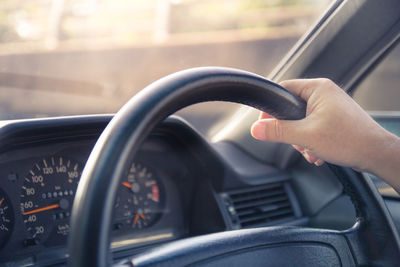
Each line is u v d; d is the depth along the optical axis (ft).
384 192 4.65
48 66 29.55
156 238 4.58
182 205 4.84
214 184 4.62
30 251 3.80
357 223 2.71
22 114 4.45
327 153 2.14
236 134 5.72
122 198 4.47
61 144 4.02
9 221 3.75
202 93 1.92
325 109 2.09
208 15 35.78
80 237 1.55
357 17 4.74
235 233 2.37
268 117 2.48
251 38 33.94
